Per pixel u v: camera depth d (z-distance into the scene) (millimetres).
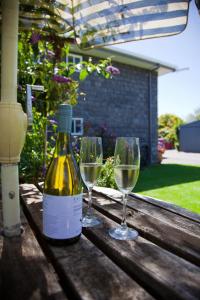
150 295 426
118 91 9414
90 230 725
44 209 630
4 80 615
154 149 10555
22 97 1616
